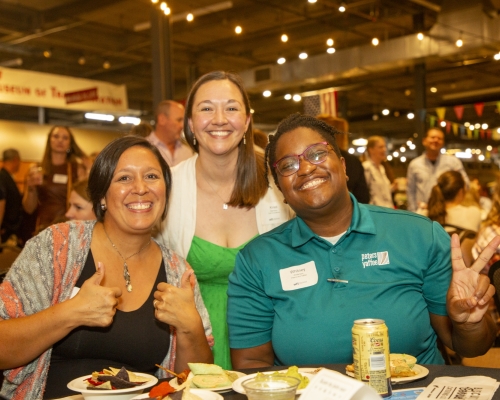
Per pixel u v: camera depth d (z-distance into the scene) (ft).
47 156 18.93
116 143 6.70
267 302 6.38
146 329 6.50
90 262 6.66
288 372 4.66
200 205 8.67
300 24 38.47
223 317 8.45
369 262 6.14
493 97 54.44
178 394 4.76
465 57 35.14
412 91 53.88
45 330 5.75
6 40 36.68
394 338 5.95
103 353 6.41
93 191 6.75
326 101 35.19
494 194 11.01
